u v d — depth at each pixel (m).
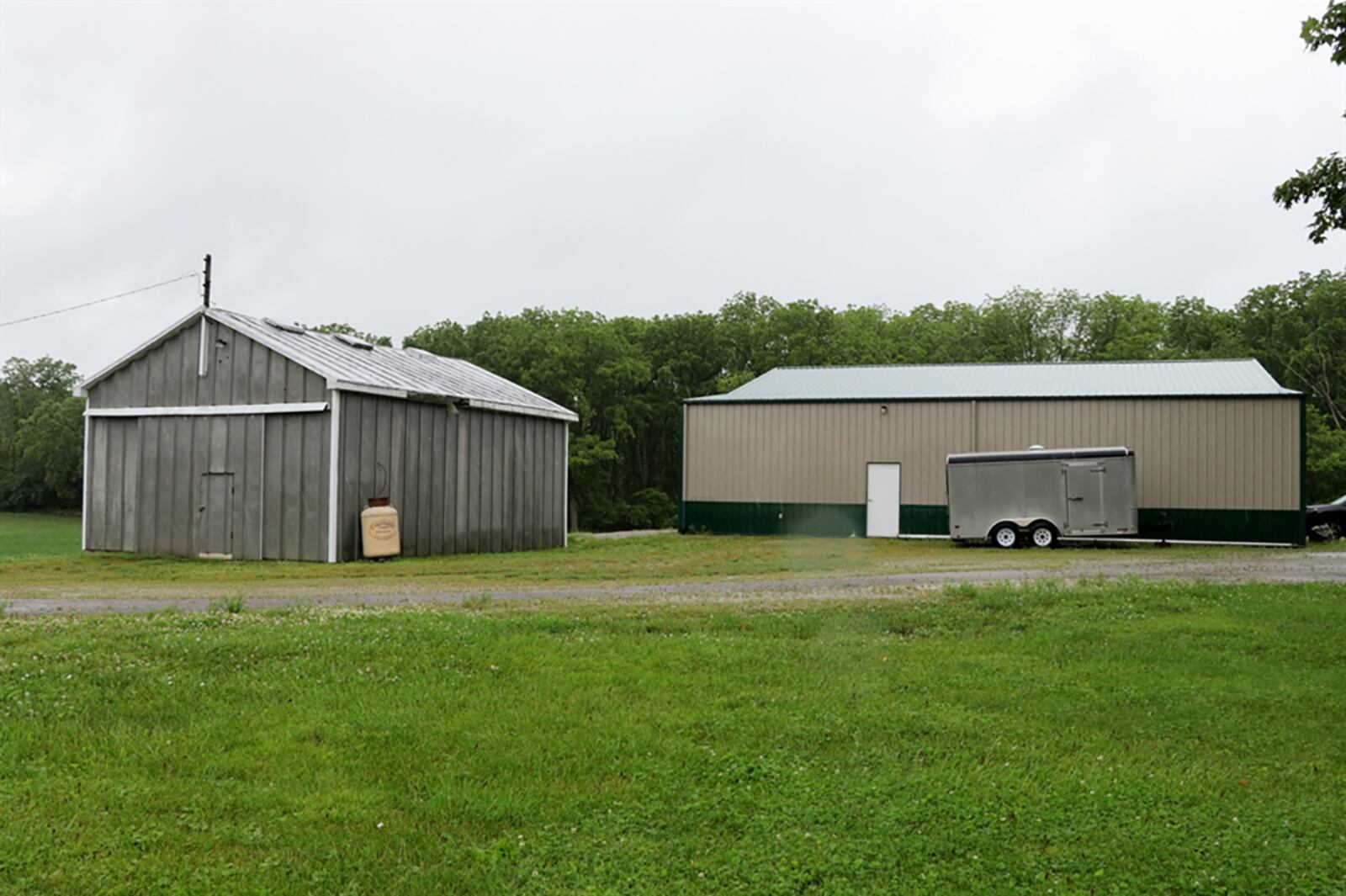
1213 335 65.25
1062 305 69.25
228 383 24.08
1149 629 11.68
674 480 70.81
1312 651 10.66
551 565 21.58
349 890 5.27
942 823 6.16
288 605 13.95
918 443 32.25
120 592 15.74
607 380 64.81
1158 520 29.78
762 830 6.05
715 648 10.45
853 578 17.53
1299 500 28.75
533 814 6.20
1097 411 30.50
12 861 5.44
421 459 25.03
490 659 9.75
